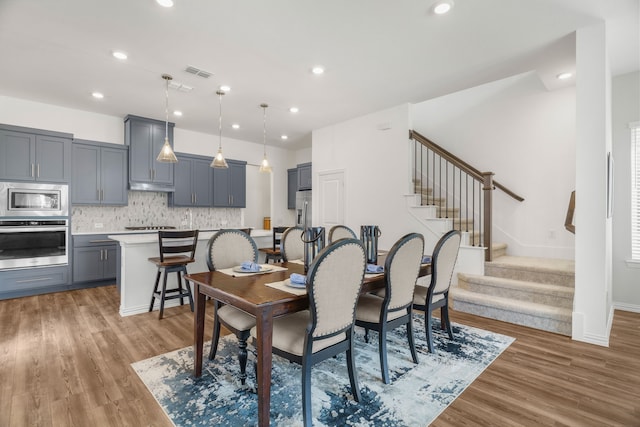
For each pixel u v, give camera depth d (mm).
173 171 5605
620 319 3357
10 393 1963
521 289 3381
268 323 1612
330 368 2322
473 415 1785
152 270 3650
